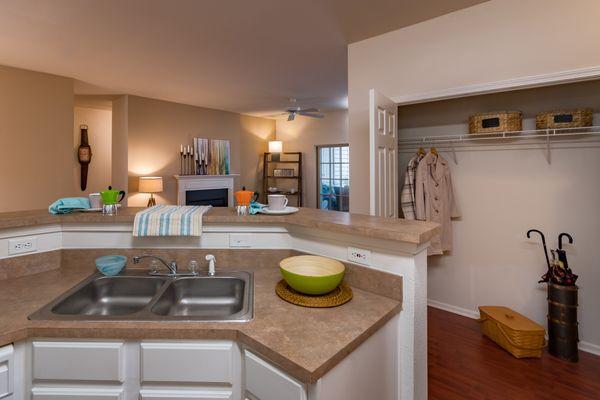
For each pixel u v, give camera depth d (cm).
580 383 215
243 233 169
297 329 104
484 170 308
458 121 325
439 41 258
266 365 97
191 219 160
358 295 133
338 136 677
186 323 108
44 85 410
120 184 544
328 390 90
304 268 146
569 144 264
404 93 278
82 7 250
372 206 230
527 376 223
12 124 388
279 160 736
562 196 269
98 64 380
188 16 263
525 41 221
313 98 555
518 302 293
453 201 318
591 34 200
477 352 254
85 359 106
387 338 120
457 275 327
